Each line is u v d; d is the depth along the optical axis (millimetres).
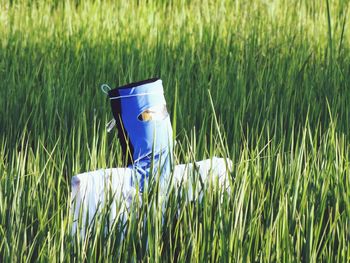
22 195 8375
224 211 7742
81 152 10375
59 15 16344
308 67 13867
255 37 15281
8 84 12852
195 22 15898
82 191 7590
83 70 13680
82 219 7613
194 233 7684
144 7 16594
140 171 7793
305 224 8031
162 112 7727
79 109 11688
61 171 8578
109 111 12062
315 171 8586
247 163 8078
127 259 7590
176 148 8781
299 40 15156
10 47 14680
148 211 7676
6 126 11820
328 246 8070
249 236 7621
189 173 7863
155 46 14602
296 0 17344
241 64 13641
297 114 12188
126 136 7734
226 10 16781
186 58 14039
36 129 11180
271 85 12719
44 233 7926
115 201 7707
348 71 13750
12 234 7664
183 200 7719
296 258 7648
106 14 16281
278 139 10977
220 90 12477
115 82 13234
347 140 10469
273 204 8281
